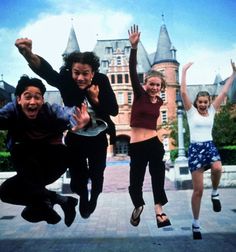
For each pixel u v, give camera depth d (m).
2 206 11.77
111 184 16.88
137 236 6.59
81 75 3.47
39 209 3.22
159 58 56.59
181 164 14.46
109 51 60.66
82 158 3.70
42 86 3.21
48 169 3.29
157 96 4.49
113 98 3.63
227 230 6.79
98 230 7.28
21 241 6.49
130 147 4.43
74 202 3.60
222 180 14.14
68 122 3.22
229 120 22.80
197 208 5.58
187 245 5.73
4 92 52.12
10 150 3.25
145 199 11.92
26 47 3.33
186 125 22.25
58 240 6.50
